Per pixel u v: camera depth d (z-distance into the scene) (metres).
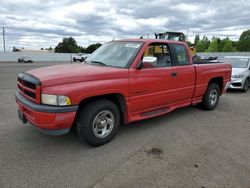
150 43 4.52
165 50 4.89
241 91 9.95
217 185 2.86
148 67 4.39
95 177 2.98
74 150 3.73
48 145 3.89
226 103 7.46
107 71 3.82
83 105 3.71
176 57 5.11
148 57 4.13
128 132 4.58
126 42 4.74
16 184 2.80
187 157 3.56
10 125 4.77
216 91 6.50
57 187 2.77
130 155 3.60
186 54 5.41
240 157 3.61
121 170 3.16
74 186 2.79
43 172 3.07
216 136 4.47
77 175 3.02
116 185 2.82
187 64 5.38
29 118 3.53
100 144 3.89
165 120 5.41
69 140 4.10
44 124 3.31
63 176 2.99
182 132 4.64
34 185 2.79
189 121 5.38
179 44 5.27
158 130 4.73
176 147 3.92
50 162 3.34
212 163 3.39
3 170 3.10
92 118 3.68
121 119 4.51
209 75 5.98
